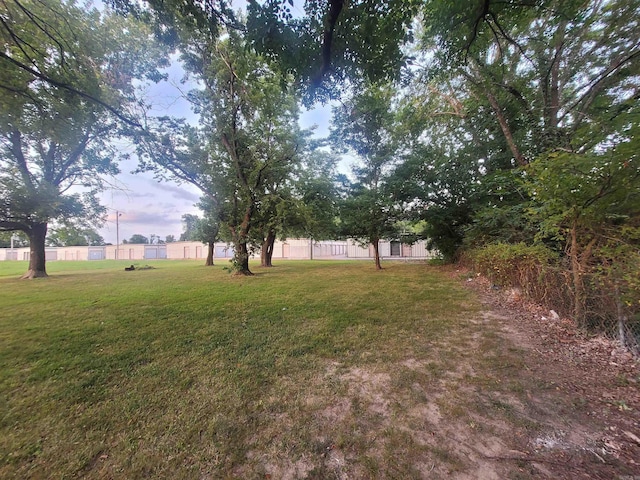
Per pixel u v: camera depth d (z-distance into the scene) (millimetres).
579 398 2219
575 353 3051
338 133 7926
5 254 40969
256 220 12102
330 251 33156
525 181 4586
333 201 13648
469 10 3975
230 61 8688
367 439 1831
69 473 1609
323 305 5637
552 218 3818
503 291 5980
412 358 3070
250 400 2332
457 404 2191
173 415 2143
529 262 4734
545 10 5012
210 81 9805
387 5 3170
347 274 11203
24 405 2301
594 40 7141
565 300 3926
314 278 10117
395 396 2336
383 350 3311
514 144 8453
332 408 2197
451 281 8336
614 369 2660
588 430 1847
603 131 3990
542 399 2227
